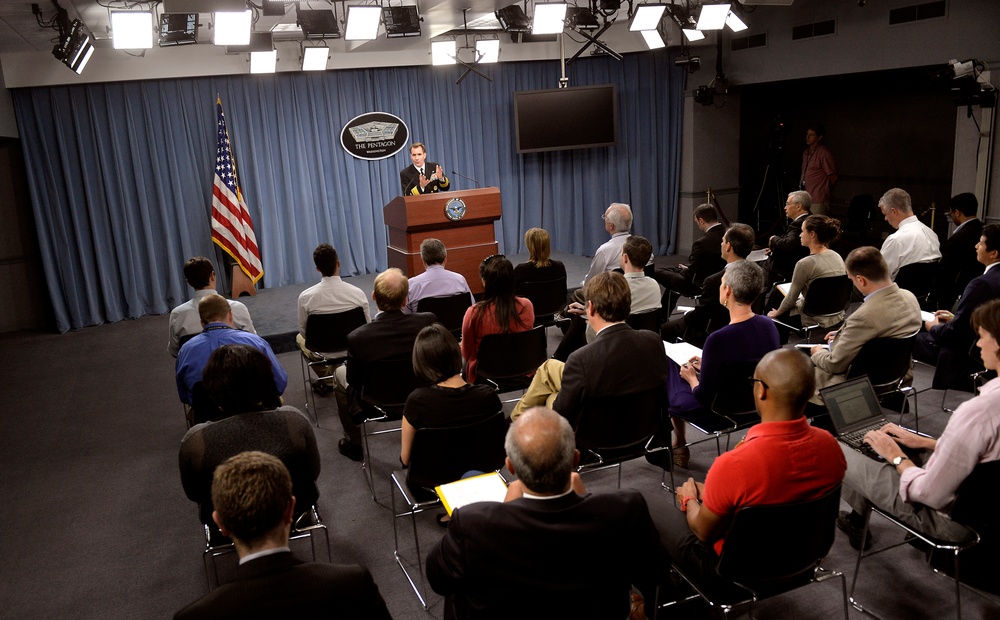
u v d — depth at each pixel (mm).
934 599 2596
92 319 7754
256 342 3402
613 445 2820
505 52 8789
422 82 8648
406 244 6082
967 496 2072
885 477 2387
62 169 7465
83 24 5922
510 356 3684
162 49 7492
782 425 1927
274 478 1477
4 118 6887
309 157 8375
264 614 1402
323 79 8258
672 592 2299
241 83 7941
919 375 4828
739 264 2988
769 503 1901
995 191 6367
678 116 9422
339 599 1449
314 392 5125
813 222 4355
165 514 3635
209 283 4164
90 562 3219
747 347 2932
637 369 2715
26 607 2904
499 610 1610
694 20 6859
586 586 1606
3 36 6094
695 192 9570
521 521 1583
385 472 3896
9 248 7625
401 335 3352
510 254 9406
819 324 4504
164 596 2947
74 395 5539
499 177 9219
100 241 7691
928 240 4742
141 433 4730
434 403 2607
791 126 10406
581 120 8867
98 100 7477
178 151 7871
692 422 3248
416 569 2973
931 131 8633
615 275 2738
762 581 2006
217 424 2297
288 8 6199
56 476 4125
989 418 2031
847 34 7383
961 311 3547
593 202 9445
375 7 5262
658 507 2342
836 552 2916
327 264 4449
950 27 6473
